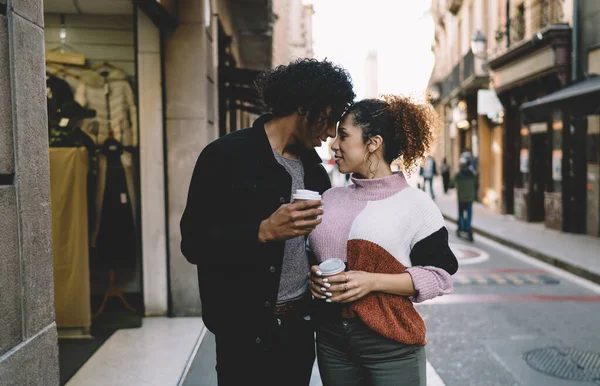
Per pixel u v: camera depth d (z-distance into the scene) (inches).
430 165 814.5
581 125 421.7
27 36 72.9
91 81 202.7
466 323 211.3
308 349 84.3
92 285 211.6
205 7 200.7
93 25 205.3
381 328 73.7
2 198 66.5
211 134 218.2
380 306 74.6
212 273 77.5
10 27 68.9
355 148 77.4
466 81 719.1
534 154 513.3
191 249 73.9
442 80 1021.8
